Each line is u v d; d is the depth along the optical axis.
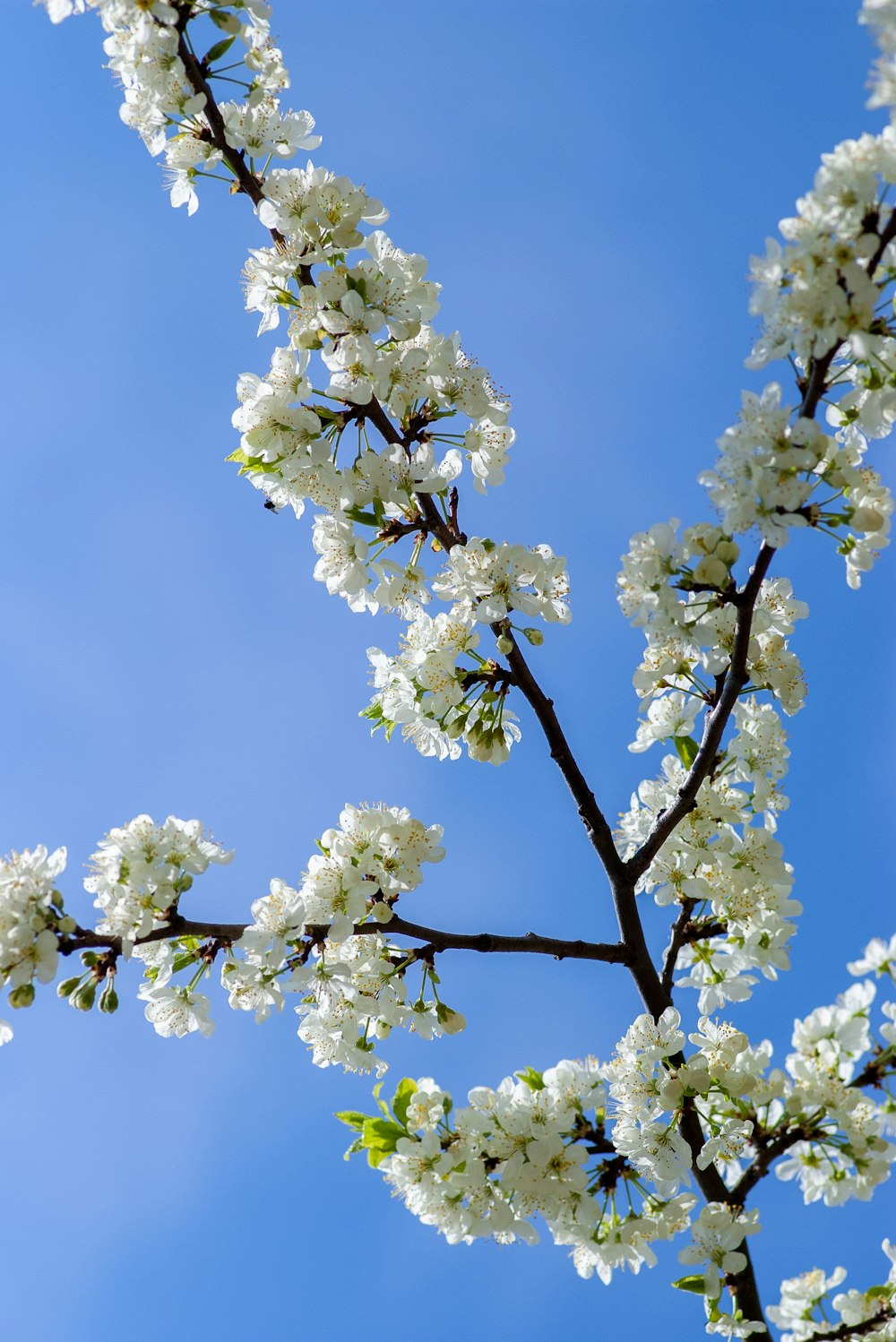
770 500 3.99
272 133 5.50
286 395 5.22
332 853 5.01
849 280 3.67
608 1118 4.68
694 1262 4.43
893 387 4.21
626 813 5.44
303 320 5.28
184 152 5.53
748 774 5.32
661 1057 4.65
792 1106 4.38
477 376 5.39
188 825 4.67
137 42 5.07
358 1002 5.02
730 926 5.20
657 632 4.56
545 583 5.19
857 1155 4.32
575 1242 4.61
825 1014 4.45
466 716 5.38
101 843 4.63
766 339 3.86
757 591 4.43
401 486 5.22
